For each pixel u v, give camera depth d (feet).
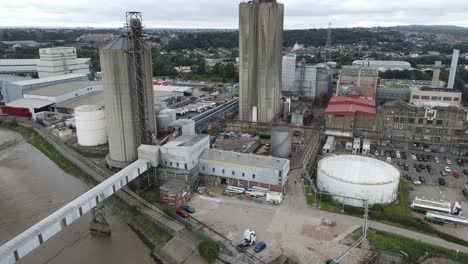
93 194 199.21
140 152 258.37
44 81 591.37
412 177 294.05
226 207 231.09
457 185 279.69
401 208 237.25
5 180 298.76
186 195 238.89
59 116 481.46
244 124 431.02
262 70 421.59
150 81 294.66
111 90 280.72
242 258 176.55
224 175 260.62
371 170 263.29
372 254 180.55
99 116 368.68
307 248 186.09
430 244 191.72
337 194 246.27
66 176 308.19
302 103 531.09
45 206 249.75
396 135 369.71
